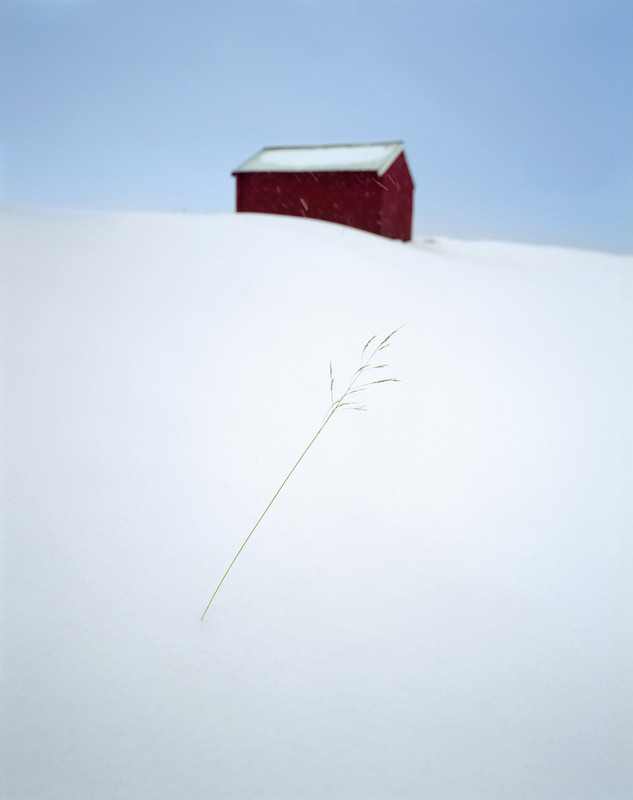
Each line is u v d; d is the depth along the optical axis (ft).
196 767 3.75
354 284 16.92
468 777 3.82
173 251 17.81
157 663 4.44
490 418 9.37
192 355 10.28
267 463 7.21
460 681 4.52
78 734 3.87
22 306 11.55
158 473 6.79
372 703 4.28
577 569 5.92
